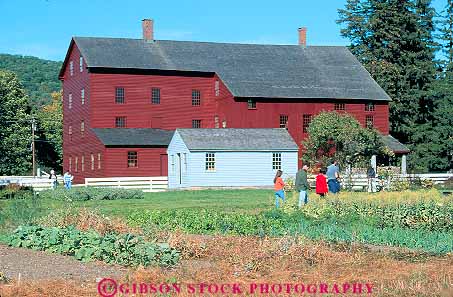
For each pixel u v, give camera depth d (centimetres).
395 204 2734
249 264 1630
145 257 1658
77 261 1683
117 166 6531
